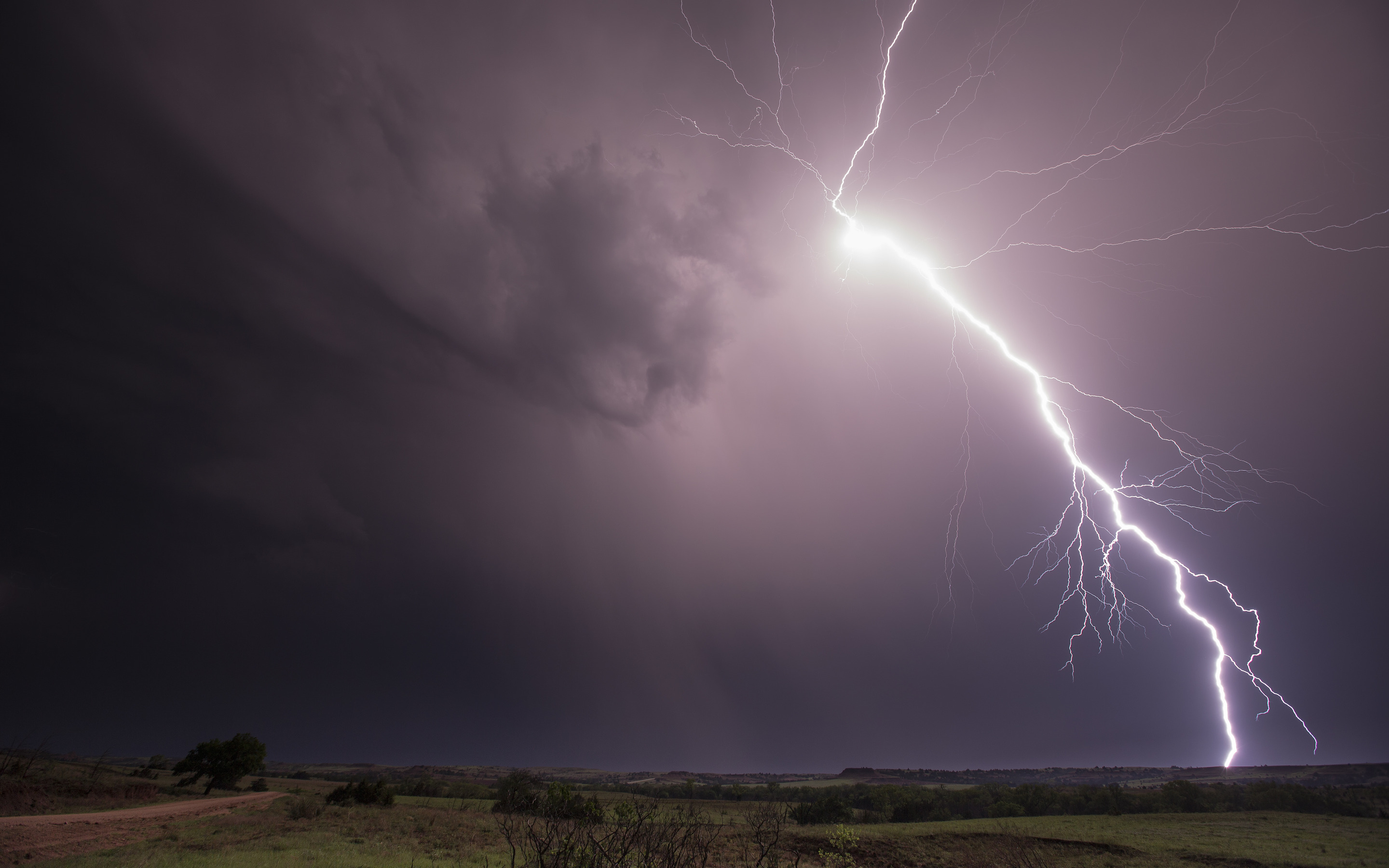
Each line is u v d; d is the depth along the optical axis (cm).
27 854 1430
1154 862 2262
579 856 587
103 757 3384
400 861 1498
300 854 1534
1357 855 2316
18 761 2620
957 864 2258
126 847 1567
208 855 1452
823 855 1213
